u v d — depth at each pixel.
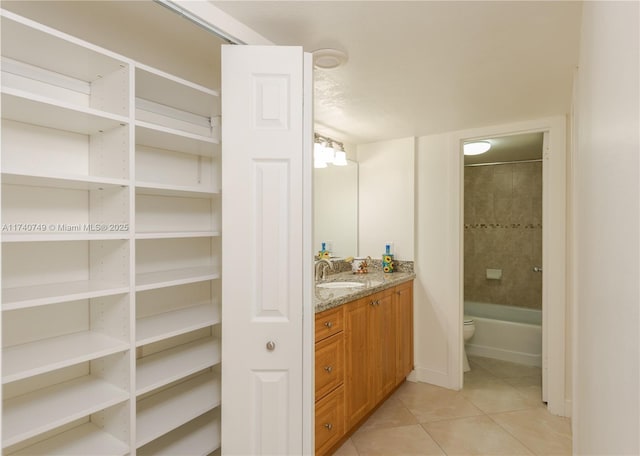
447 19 1.52
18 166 1.33
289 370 1.52
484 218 4.94
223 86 1.52
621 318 0.47
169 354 1.75
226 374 1.52
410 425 2.57
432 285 3.31
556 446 2.31
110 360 1.42
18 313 1.33
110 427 1.42
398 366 3.05
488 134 3.04
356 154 3.69
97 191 1.48
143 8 1.43
